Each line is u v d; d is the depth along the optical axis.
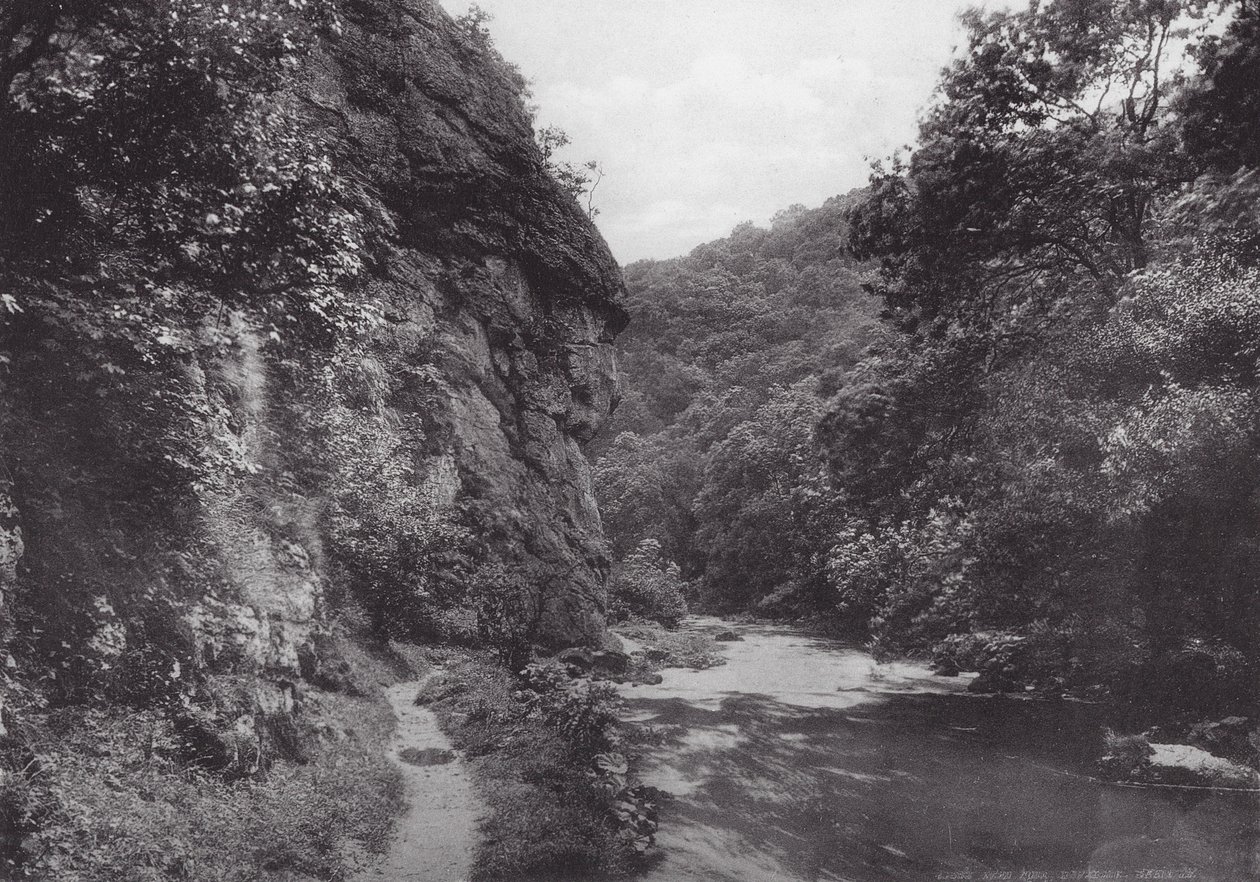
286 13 7.73
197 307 8.12
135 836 6.40
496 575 19.80
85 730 7.04
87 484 7.82
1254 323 13.48
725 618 51.19
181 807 7.20
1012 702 22.03
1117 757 14.84
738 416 71.75
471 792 10.49
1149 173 19.20
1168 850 11.23
